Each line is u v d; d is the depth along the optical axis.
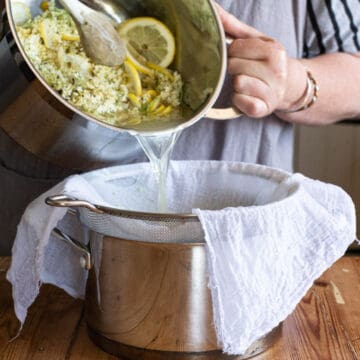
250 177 1.03
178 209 1.07
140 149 1.03
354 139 1.90
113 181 1.01
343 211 0.95
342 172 1.92
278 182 0.98
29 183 1.18
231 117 1.01
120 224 0.82
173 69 0.99
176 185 1.06
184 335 0.84
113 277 0.85
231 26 1.04
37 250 0.87
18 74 0.89
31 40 0.92
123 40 1.00
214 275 0.80
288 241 0.86
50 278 0.95
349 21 1.21
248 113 1.01
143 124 0.92
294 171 1.92
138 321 0.84
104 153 0.99
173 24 0.98
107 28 0.96
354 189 1.91
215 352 0.84
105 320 0.87
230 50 1.02
